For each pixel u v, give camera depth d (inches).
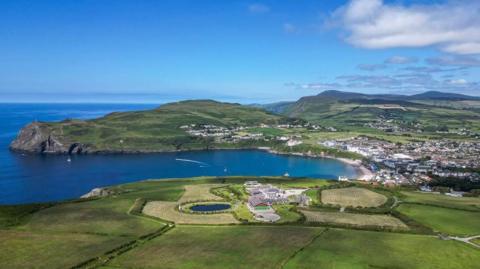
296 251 6117.1
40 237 6727.4
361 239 6756.9
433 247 6412.4
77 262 5639.8
